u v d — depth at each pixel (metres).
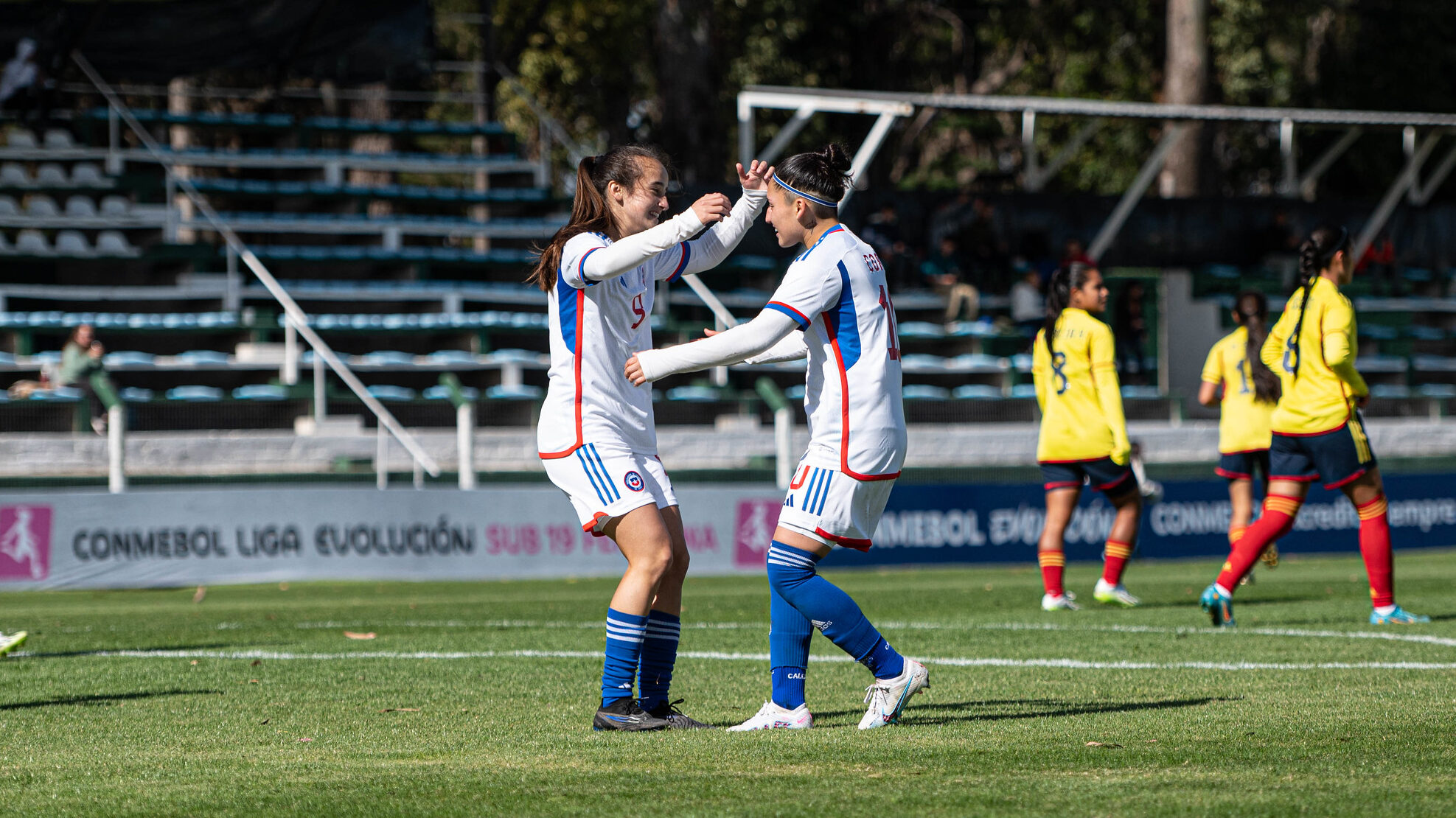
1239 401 22.89
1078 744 8.91
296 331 43.75
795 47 85.00
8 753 9.33
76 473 35.03
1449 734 9.22
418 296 48.44
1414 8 80.38
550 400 10.09
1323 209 57.72
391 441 37.53
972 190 52.72
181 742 9.69
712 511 32.19
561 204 57.75
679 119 62.09
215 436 36.78
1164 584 26.97
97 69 55.03
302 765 8.62
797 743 9.07
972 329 50.50
